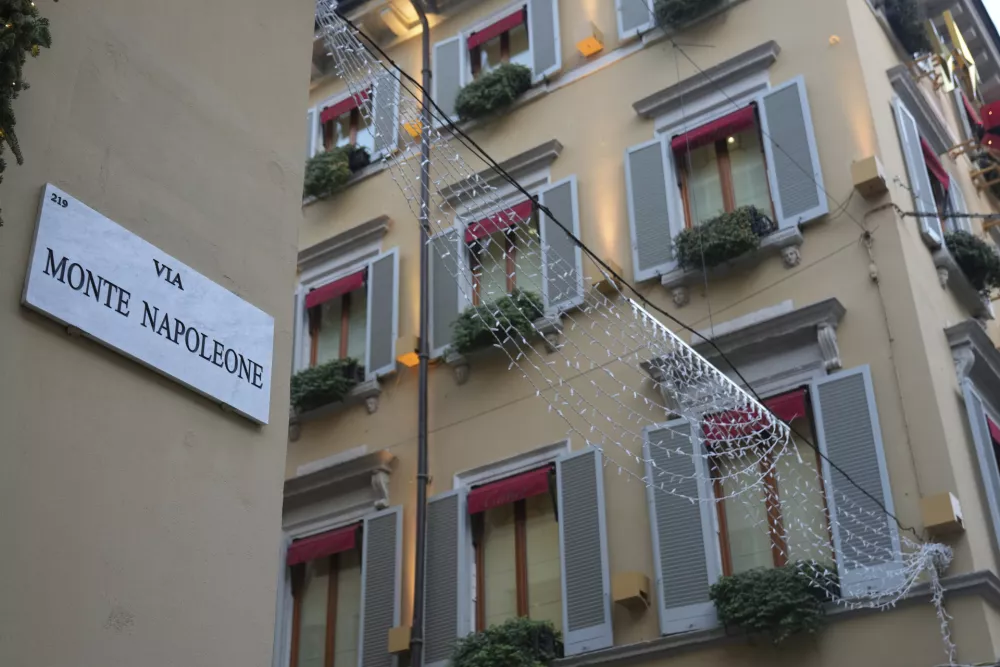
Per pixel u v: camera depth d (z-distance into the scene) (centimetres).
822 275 1302
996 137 1836
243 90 778
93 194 648
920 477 1152
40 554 561
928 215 1327
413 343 1553
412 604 1405
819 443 1201
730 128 1431
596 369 1388
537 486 1360
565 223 1506
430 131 1088
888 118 1411
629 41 1597
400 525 1452
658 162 1467
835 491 1171
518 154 1595
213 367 679
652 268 1404
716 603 1166
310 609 1519
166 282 669
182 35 746
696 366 1264
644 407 1343
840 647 1111
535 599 1344
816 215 1327
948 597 1083
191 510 639
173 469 638
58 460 584
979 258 1416
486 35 1744
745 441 1250
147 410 636
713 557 1213
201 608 625
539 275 1497
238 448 680
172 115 717
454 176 1659
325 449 1596
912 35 1580
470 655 1273
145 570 605
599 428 1366
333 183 1780
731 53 1505
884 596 1101
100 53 686
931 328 1255
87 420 603
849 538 1144
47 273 605
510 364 1417
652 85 1550
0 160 570
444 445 1489
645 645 1200
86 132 659
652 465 1286
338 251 1745
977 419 1223
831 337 1248
